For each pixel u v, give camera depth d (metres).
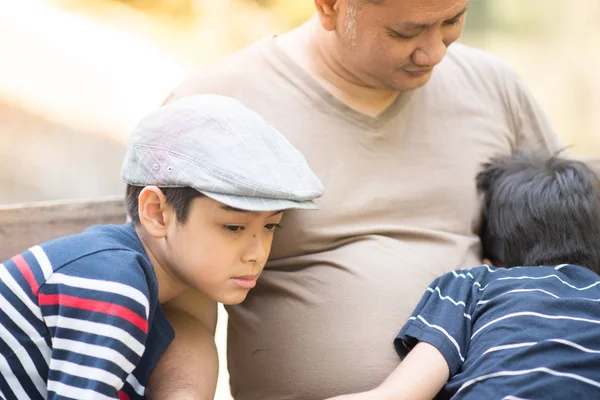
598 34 12.57
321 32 3.02
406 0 2.68
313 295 2.90
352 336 2.84
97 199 3.39
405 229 3.04
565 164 3.14
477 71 3.36
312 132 2.98
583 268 2.88
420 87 3.18
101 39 10.31
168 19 11.05
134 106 9.12
